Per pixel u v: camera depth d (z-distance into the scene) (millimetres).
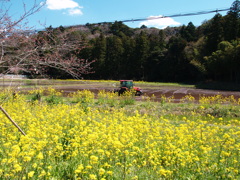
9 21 4758
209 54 56344
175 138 6027
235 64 45250
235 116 12086
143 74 71688
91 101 15898
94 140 4582
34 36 5402
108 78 69812
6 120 6242
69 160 4293
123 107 13898
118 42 69750
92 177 3273
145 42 70688
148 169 4305
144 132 6141
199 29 74625
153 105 14586
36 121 6641
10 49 5148
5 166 3617
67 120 6438
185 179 4086
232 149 5375
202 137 6078
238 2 44094
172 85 44125
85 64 6441
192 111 12812
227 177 4199
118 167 4266
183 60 61812
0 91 11180
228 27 54656
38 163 3875
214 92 29516
